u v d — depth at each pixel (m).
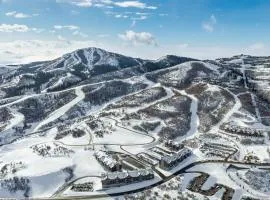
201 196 174.62
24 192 183.75
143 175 191.88
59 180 195.00
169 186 185.50
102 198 174.12
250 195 178.00
